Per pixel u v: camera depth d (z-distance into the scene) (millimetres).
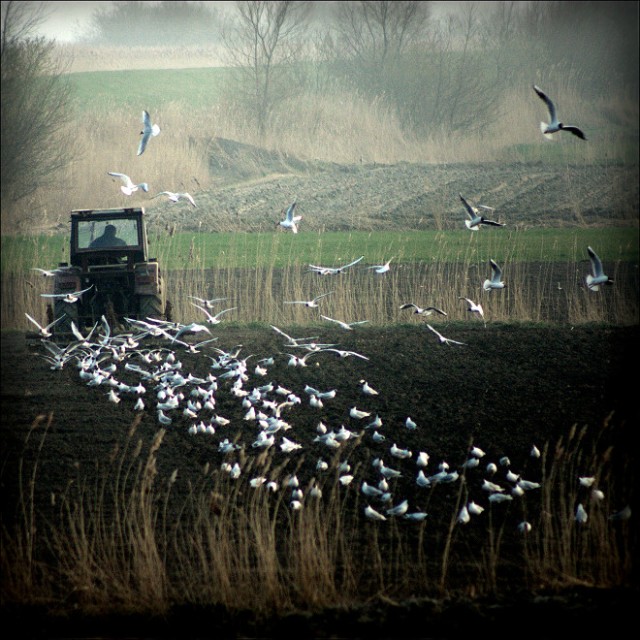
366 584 9461
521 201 38156
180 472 12055
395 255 28609
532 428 13281
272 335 19109
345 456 12438
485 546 10195
